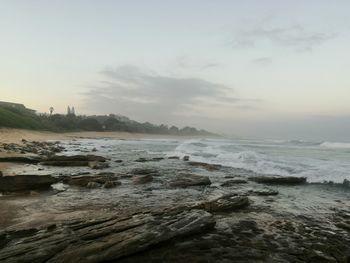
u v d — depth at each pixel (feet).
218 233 24.68
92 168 64.80
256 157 86.07
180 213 27.17
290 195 41.52
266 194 41.75
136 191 42.24
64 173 56.49
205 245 21.89
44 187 43.11
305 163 70.13
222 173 62.03
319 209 33.91
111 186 45.06
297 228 26.55
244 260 19.72
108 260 18.34
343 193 43.14
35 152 92.48
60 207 32.37
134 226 22.99
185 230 22.97
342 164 66.28
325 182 51.85
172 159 89.51
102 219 25.35
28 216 28.22
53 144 144.56
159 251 20.47
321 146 161.38
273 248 21.81
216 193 41.50
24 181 41.14
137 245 19.83
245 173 62.18
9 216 28.17
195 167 70.74
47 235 21.25
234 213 31.40
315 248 21.94
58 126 361.30
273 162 73.72
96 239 20.44
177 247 21.26
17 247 19.08
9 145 97.86
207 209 31.58
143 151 123.95
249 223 27.68
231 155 93.35
